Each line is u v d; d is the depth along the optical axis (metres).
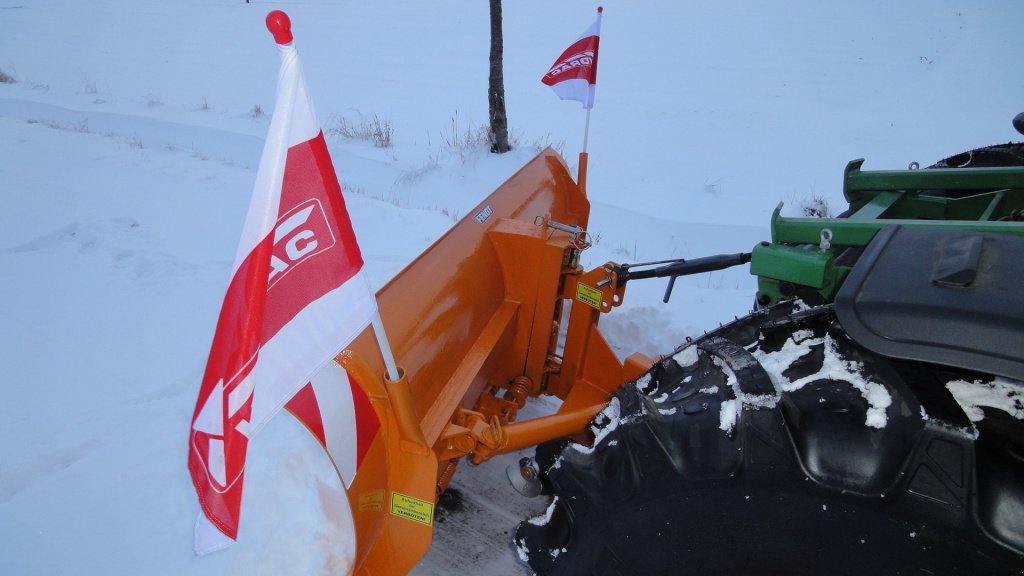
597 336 2.99
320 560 2.51
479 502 3.08
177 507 2.79
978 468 1.33
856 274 1.58
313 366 1.65
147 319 4.43
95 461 3.04
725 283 6.36
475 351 2.69
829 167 10.38
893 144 11.48
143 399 3.60
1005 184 2.72
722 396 1.67
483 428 2.28
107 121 12.06
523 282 2.99
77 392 3.63
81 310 4.52
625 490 1.70
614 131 12.22
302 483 2.78
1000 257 1.54
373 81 16.27
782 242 2.22
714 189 9.34
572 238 2.97
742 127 12.52
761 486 1.50
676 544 1.62
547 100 14.40
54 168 7.59
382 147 10.89
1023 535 1.25
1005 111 13.09
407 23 24.75
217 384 1.47
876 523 1.38
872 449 1.44
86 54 19.73
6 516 2.71
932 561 1.33
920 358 1.33
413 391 2.24
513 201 3.26
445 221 6.50
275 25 1.40
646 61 18.44
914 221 1.96
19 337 4.15
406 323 2.30
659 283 5.70
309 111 1.50
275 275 1.55
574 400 3.09
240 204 6.76
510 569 2.73
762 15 24.95
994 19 21.72
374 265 5.36
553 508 1.98
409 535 2.14
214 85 16.17
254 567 2.46
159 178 7.46
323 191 1.55
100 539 2.62
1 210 6.18
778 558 1.50
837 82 15.89
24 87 15.02
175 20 26.14
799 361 1.74
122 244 5.60
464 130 12.01
